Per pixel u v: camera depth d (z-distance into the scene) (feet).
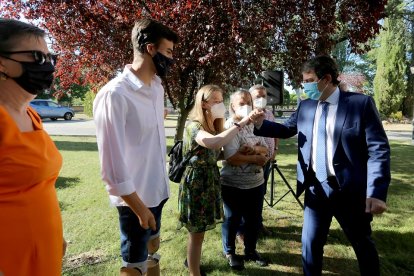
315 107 7.39
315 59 7.05
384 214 14.12
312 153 7.41
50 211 4.28
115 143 5.43
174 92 17.42
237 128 7.52
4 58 3.84
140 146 5.98
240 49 13.79
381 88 81.15
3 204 3.79
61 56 17.31
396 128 67.00
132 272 6.11
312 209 7.44
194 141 7.91
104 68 16.49
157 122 6.31
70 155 29.96
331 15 13.98
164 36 5.89
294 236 11.92
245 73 14.92
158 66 5.94
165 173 6.61
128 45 14.52
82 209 14.71
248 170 9.37
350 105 6.87
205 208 8.00
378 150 6.53
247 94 9.52
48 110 80.02
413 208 14.94
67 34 15.43
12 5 15.29
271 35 14.64
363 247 7.11
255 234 9.98
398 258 10.04
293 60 15.34
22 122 4.14
